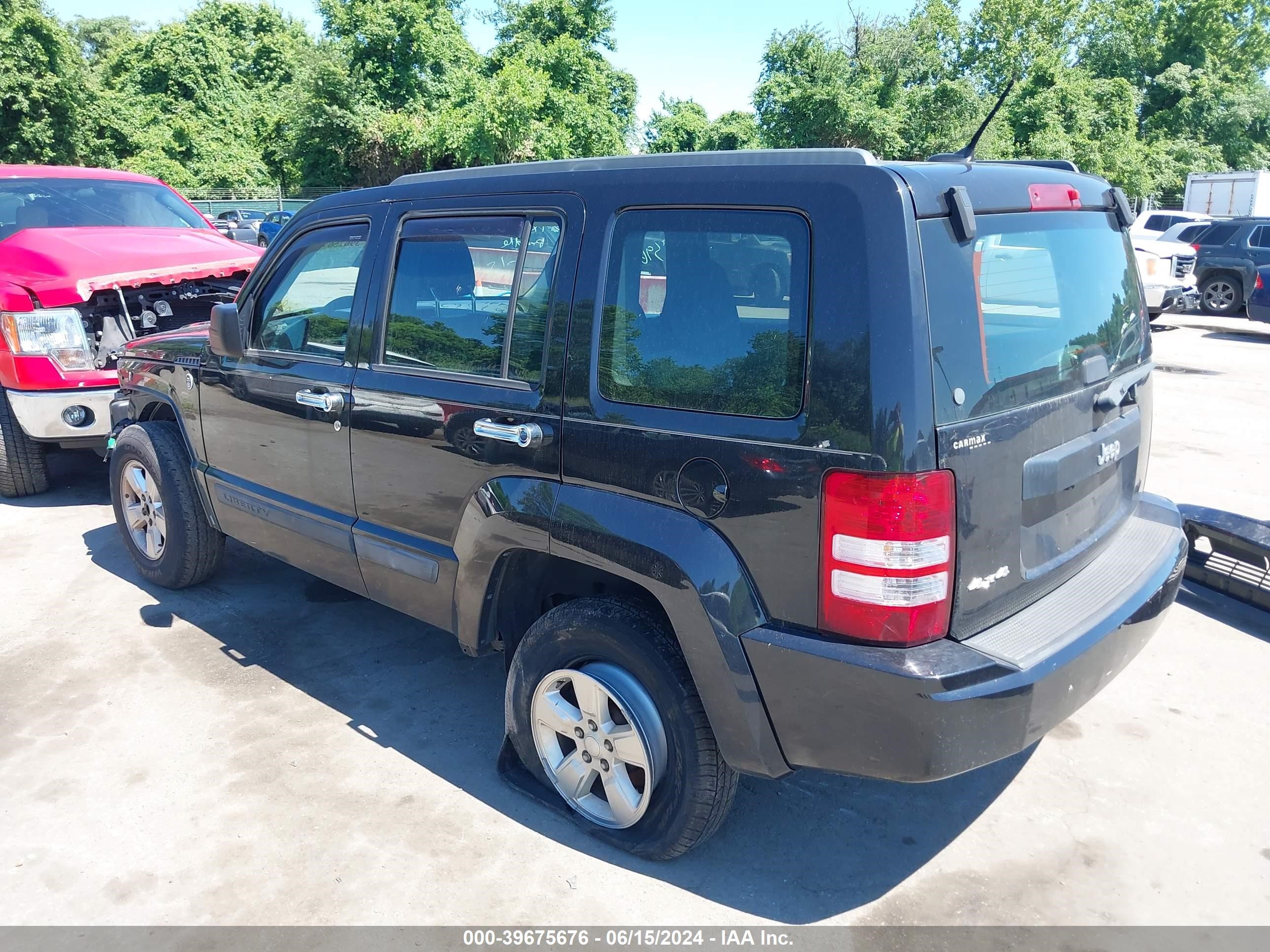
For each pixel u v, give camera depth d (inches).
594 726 110.3
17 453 241.3
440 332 122.9
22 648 164.7
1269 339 556.4
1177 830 117.0
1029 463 96.0
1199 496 241.9
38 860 111.2
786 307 89.9
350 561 140.8
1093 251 114.0
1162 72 2036.2
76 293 225.8
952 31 1669.5
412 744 136.3
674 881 108.4
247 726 140.8
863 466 84.0
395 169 1539.1
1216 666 158.1
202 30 1732.3
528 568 120.3
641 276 101.7
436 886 107.0
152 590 191.0
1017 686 88.0
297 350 146.8
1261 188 1008.9
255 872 109.2
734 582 92.6
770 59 1379.2
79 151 1499.8
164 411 186.5
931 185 87.9
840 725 89.7
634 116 2108.8
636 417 100.0
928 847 114.7
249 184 1692.9
